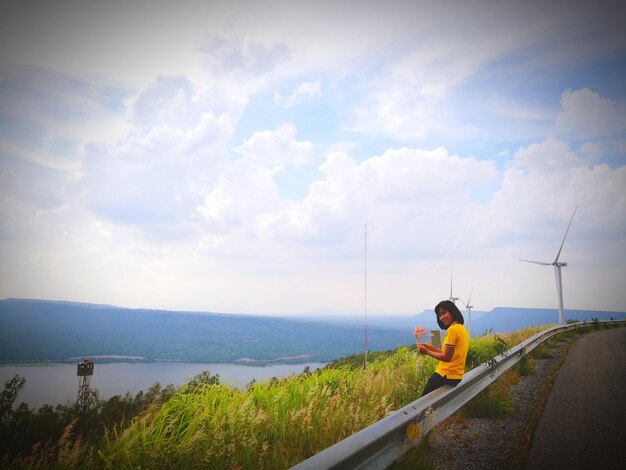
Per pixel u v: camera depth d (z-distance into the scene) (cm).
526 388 704
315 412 486
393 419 347
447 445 421
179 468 341
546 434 439
